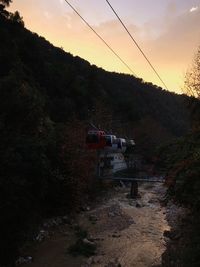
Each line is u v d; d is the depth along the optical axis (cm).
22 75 6525
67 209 3788
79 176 4084
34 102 3453
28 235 2747
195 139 2398
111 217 3906
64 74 10100
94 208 4403
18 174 2455
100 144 5012
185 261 1752
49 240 2945
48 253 2645
